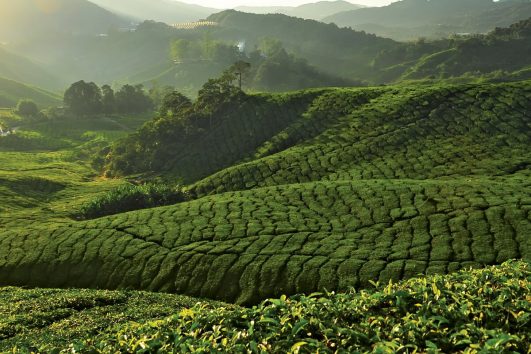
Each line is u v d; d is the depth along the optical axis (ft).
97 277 179.22
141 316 111.14
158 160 451.94
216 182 351.87
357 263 155.53
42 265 189.26
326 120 430.61
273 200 246.47
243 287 157.69
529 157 301.02
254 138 442.50
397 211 202.39
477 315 34.06
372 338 31.30
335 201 231.30
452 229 172.96
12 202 331.16
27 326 106.63
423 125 371.15
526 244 152.87
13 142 635.66
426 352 28.84
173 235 200.75
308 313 35.63
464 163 303.27
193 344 32.86
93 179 458.50
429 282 41.37
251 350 30.48
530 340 30.42
